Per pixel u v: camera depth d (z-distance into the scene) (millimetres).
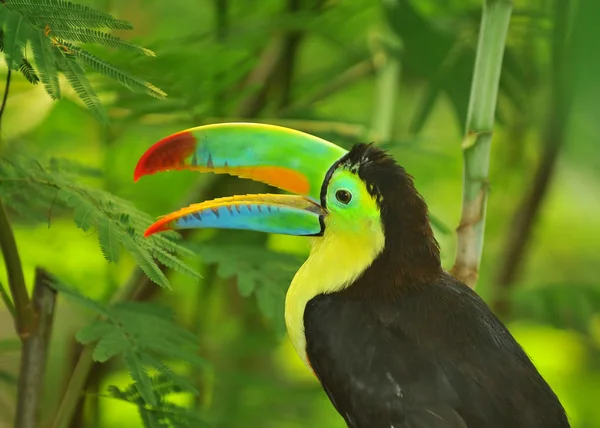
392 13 10305
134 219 6570
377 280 6961
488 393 6371
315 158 7301
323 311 6980
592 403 13281
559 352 13719
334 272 7105
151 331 7195
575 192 15289
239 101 10266
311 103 11445
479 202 7055
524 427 6293
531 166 13117
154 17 12484
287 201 7434
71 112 10391
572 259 16938
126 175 11734
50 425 8945
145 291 8695
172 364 10086
